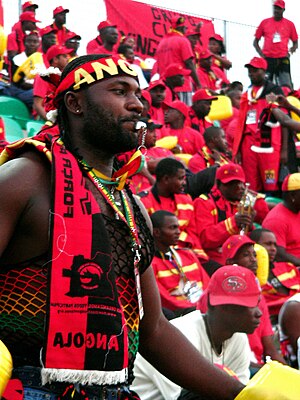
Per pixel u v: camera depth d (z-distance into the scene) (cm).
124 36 1373
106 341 253
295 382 279
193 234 817
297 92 1288
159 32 1409
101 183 273
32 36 1151
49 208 259
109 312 255
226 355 521
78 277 253
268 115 1110
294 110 1095
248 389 282
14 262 259
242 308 504
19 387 254
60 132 274
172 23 1359
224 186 860
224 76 1479
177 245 772
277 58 1497
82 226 256
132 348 273
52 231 253
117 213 271
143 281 285
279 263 830
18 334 257
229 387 296
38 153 265
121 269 270
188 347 297
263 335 669
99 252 257
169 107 1077
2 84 1108
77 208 258
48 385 256
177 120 1080
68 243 254
